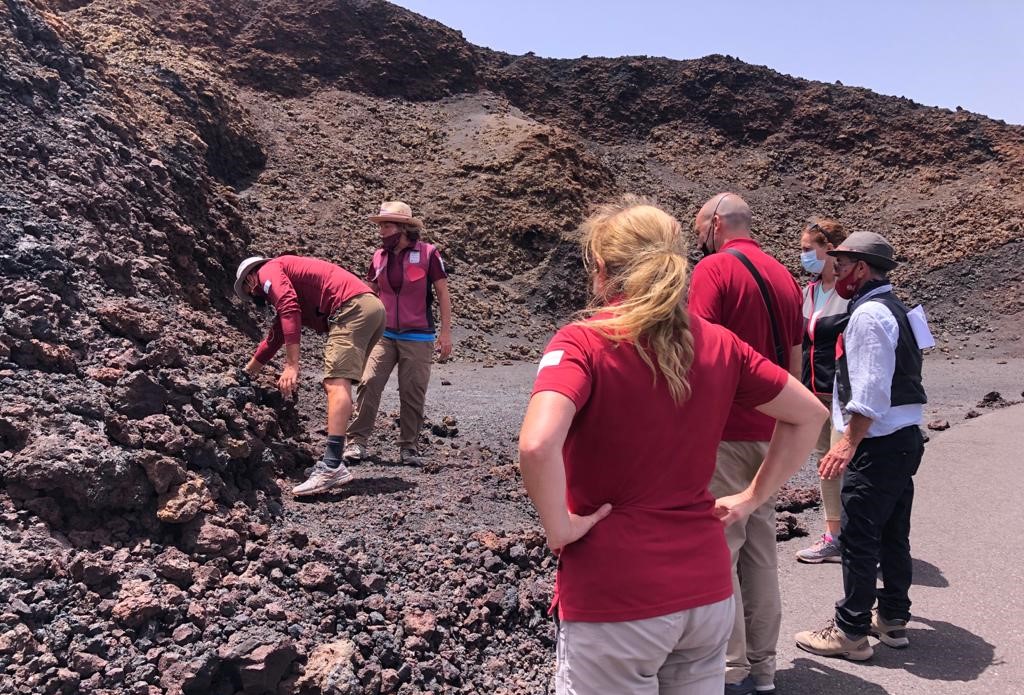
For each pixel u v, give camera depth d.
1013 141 33.78
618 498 1.98
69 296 4.91
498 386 11.90
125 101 10.24
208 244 9.67
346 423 5.12
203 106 18.95
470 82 30.92
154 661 3.03
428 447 6.82
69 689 2.82
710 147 36.94
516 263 20.72
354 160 22.73
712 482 3.27
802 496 6.27
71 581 3.22
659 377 1.95
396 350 6.21
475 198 21.77
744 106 37.88
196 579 3.49
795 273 27.14
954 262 25.53
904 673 3.55
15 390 3.95
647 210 2.11
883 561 3.82
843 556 3.71
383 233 6.20
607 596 1.92
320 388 7.75
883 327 3.51
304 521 4.56
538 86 38.12
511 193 22.16
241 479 4.56
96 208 6.62
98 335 4.71
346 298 5.34
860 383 3.50
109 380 4.36
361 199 20.84
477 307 18.33
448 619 3.77
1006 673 3.49
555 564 4.61
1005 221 27.75
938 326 22.33
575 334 1.97
